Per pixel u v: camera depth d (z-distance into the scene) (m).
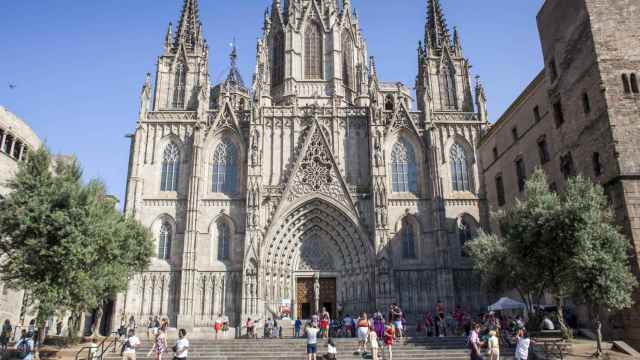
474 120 75.81
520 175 63.09
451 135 75.12
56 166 48.81
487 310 62.56
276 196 69.25
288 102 78.19
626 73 44.38
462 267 68.00
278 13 87.31
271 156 72.25
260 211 67.62
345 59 85.62
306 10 85.38
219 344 46.78
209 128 73.88
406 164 73.12
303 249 70.69
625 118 43.03
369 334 40.62
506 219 46.41
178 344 31.03
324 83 81.44
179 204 70.19
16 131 61.84
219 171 72.62
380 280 63.97
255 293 63.12
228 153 73.69
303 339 49.66
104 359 40.72
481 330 46.78
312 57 83.62
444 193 71.94
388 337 37.78
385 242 65.62
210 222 69.06
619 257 36.78
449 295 64.50
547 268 39.28
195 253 66.44
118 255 49.94
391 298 63.22
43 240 40.81
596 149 44.91
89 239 42.16
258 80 74.12
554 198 40.41
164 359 41.41
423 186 71.19
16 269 42.28
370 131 71.38
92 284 42.50
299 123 73.81
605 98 43.62
